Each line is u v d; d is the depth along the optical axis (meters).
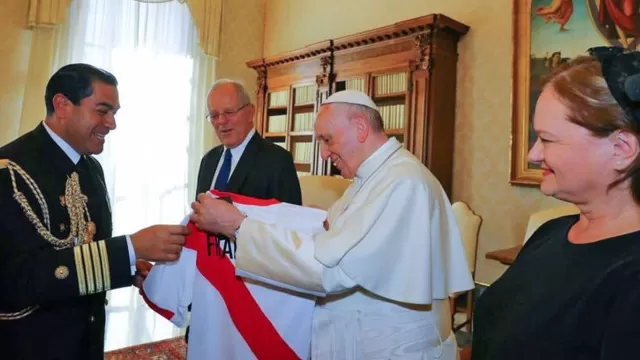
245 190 1.79
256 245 1.12
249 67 4.97
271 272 1.11
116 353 2.97
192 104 4.78
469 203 3.39
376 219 1.08
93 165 1.37
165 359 2.91
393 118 3.58
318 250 1.05
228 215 1.21
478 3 3.39
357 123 1.25
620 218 0.60
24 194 1.08
